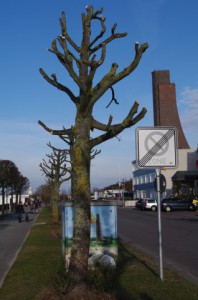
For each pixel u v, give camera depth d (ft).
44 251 44.62
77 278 21.94
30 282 29.04
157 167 29.19
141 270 33.12
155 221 106.22
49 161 150.00
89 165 23.12
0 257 45.73
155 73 287.69
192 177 203.00
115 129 22.84
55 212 83.82
